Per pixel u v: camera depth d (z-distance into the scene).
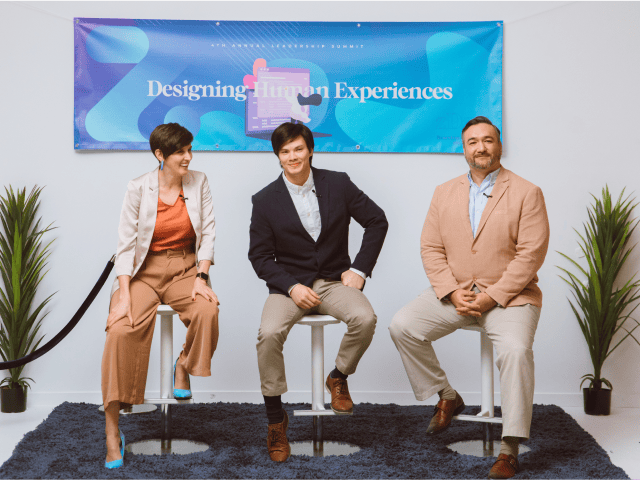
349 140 3.39
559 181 3.39
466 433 2.79
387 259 3.41
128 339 2.40
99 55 3.34
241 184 3.40
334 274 2.66
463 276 2.57
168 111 3.37
